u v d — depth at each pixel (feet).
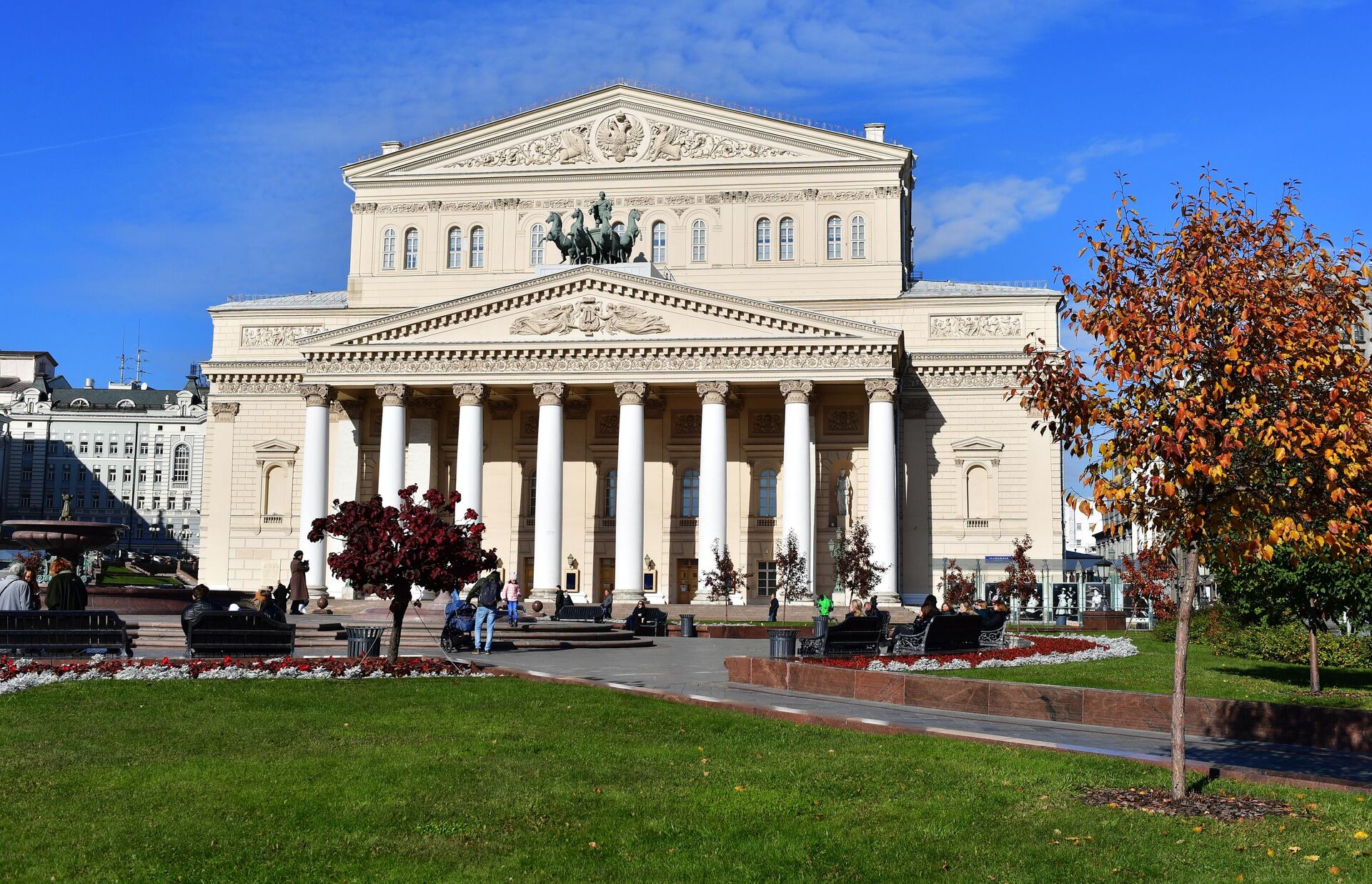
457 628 144.56
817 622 189.47
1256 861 47.14
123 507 533.14
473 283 298.35
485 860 48.80
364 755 67.77
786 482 253.03
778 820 54.03
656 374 258.78
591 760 66.74
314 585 267.18
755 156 294.25
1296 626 135.03
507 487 288.92
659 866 47.83
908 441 281.33
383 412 266.57
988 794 57.77
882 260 288.71
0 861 48.03
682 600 282.97
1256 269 57.88
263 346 303.48
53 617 101.86
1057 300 282.77
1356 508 55.67
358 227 304.09
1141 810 54.24
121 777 61.67
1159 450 57.11
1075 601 266.98
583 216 274.77
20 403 537.24
